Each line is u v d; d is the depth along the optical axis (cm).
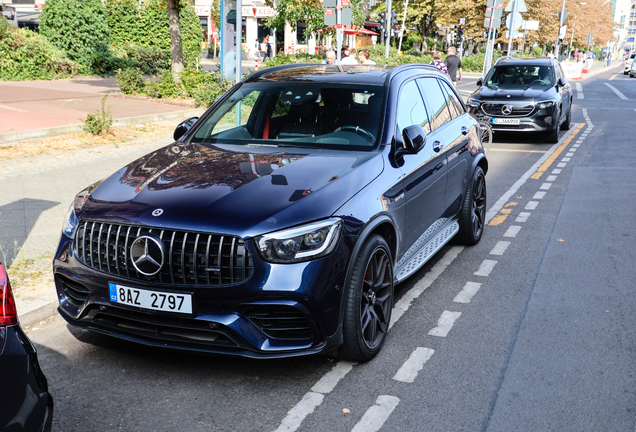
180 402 338
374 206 377
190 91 1623
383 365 380
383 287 399
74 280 362
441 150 516
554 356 393
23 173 839
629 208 786
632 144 1341
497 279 538
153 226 334
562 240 654
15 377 221
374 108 459
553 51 8338
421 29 6131
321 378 363
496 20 2331
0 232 608
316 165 395
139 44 3072
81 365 379
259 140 461
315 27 2806
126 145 1064
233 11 1398
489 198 862
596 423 318
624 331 430
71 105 1394
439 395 345
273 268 324
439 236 543
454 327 438
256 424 317
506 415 325
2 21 1995
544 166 1105
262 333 332
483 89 1432
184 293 328
